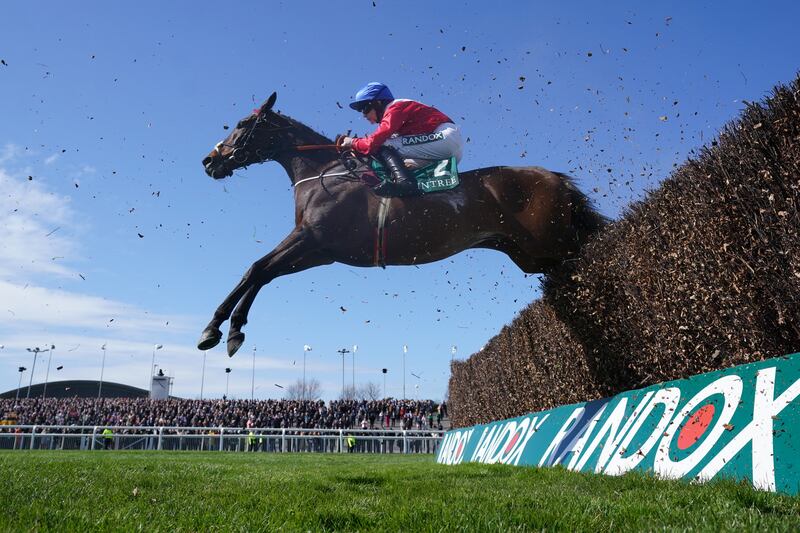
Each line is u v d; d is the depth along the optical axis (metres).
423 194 5.70
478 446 9.55
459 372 14.20
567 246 6.15
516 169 6.07
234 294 5.48
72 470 4.65
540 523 2.40
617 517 2.49
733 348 4.31
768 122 3.86
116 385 56.81
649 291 5.15
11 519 2.41
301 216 5.94
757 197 3.93
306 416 25.78
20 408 27.75
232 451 19.06
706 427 3.74
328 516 2.65
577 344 7.04
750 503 2.67
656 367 5.30
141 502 3.06
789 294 3.76
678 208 4.71
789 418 3.12
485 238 6.07
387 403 29.48
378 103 6.21
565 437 5.95
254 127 6.27
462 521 2.45
